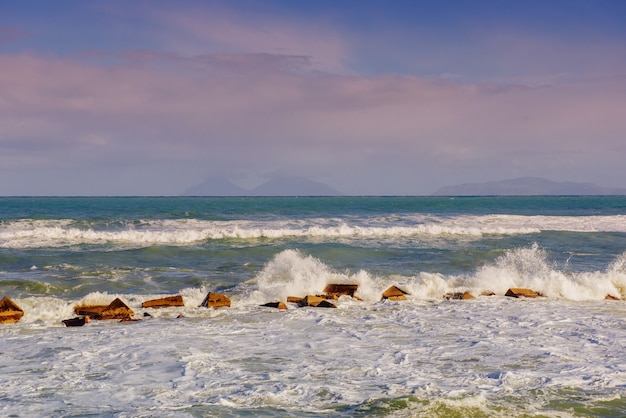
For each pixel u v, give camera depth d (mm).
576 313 13547
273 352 9609
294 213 62344
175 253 24391
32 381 7883
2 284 16688
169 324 12219
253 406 6766
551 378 7883
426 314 13438
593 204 117250
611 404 6820
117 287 16891
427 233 34156
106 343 10305
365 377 8023
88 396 7195
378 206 95375
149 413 6527
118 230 35750
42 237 30094
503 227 39219
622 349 9781
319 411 6570
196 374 8211
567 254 25578
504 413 6488
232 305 14469
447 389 7387
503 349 9797
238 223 40750
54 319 12703
